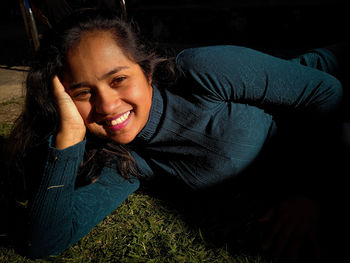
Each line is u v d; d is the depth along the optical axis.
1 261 1.34
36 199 1.27
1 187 1.83
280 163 1.60
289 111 1.47
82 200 1.41
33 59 1.26
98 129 1.27
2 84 3.93
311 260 1.25
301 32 4.75
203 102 1.32
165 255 1.34
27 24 2.70
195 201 1.64
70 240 1.35
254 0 5.46
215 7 5.30
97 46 1.09
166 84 1.38
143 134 1.38
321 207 1.42
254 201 1.60
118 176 1.53
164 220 1.53
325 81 1.38
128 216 1.56
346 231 1.32
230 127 1.33
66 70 1.14
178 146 1.42
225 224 1.48
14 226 1.52
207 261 1.31
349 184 1.45
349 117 1.61
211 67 1.31
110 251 1.38
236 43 5.15
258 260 1.28
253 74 1.32
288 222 1.38
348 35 4.47
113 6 2.90
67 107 1.24
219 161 1.39
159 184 1.77
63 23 1.16
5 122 2.73
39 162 1.50
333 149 1.49
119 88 1.15
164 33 5.75
